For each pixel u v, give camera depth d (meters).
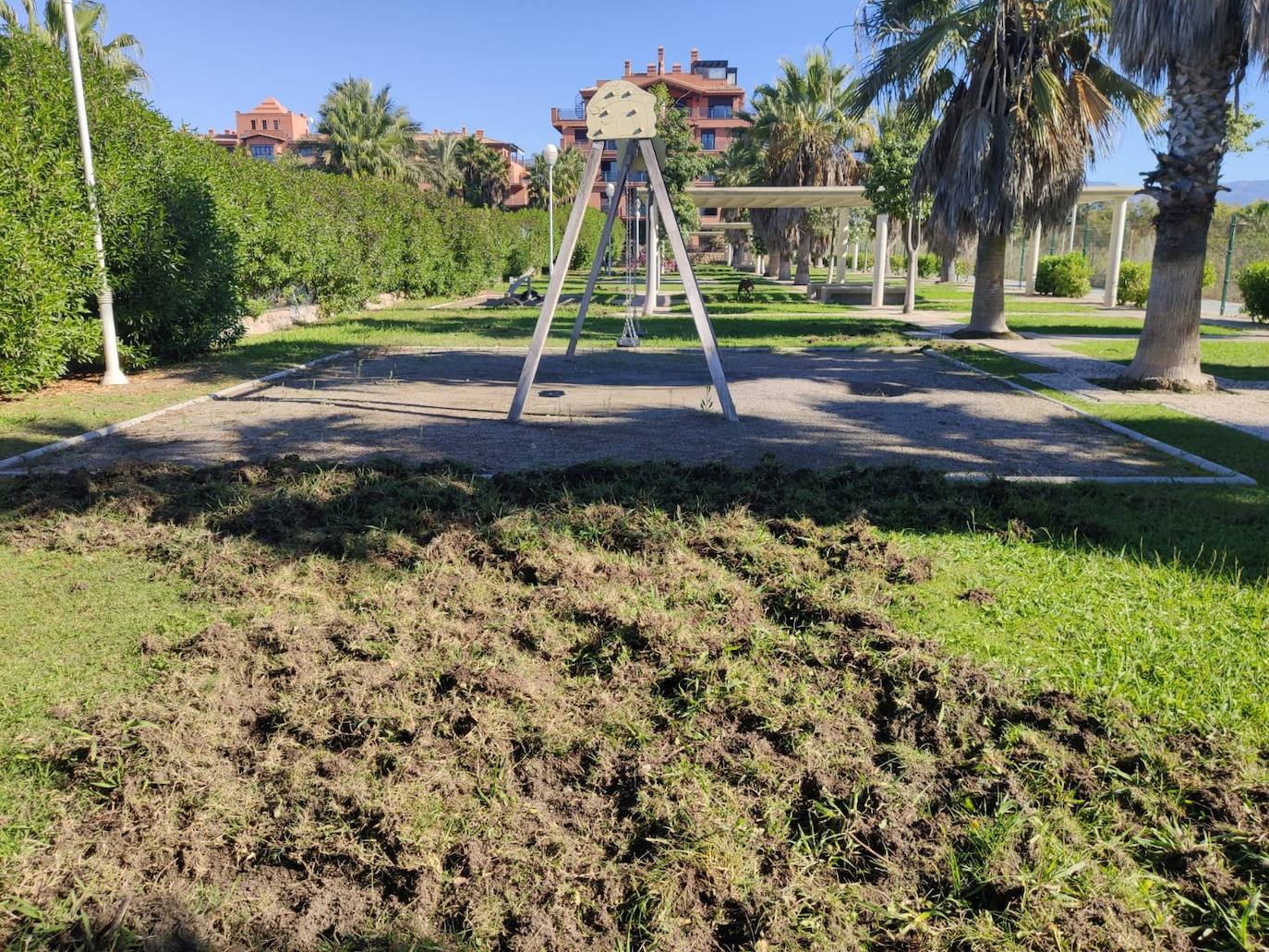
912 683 3.17
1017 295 31.84
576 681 3.25
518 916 2.14
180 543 4.55
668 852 2.31
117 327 10.70
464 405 8.80
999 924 2.10
